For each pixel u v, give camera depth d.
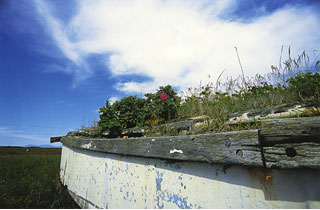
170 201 1.88
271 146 1.30
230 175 1.47
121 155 2.69
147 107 4.54
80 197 3.59
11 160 8.23
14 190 3.83
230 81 3.96
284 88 2.99
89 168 3.49
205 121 2.53
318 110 1.75
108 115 4.67
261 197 1.29
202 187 1.64
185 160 1.74
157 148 2.03
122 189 2.55
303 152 1.13
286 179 1.21
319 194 1.09
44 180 4.73
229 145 1.44
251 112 2.40
